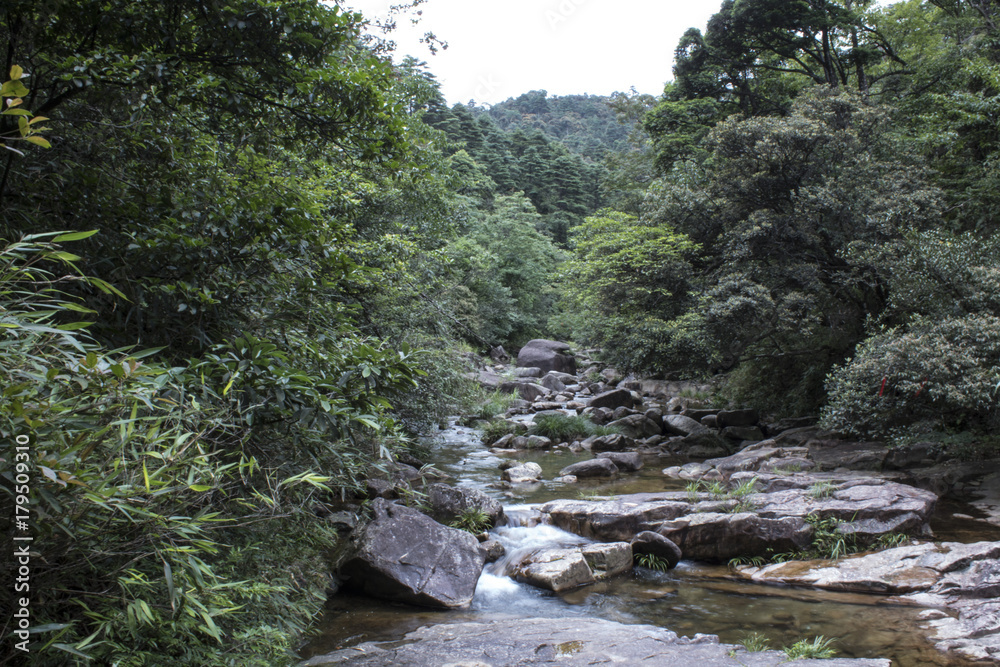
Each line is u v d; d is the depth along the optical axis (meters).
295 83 4.53
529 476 10.80
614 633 4.48
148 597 2.65
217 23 4.16
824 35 21.20
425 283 11.55
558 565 6.18
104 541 2.44
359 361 3.90
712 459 11.89
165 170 4.66
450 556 6.18
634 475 11.23
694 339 12.57
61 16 4.05
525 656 4.03
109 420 2.50
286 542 4.25
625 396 18.77
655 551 6.74
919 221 11.84
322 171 7.44
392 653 4.13
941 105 15.51
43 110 4.04
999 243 9.76
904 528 6.71
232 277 4.35
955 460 9.55
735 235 12.95
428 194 12.20
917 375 8.34
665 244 13.87
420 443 12.02
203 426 3.18
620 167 30.59
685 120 23.00
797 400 14.85
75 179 4.08
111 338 3.95
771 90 24.95
